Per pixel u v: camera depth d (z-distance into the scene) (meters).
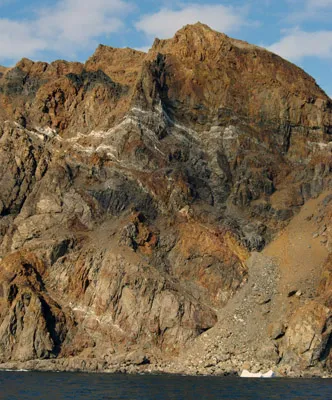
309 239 135.75
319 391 90.56
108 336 120.62
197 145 152.38
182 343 119.06
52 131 154.38
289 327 113.62
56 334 120.56
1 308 121.75
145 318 120.81
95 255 128.88
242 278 128.88
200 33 165.75
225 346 116.12
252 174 148.12
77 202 138.50
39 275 128.75
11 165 145.88
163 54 159.50
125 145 146.00
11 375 107.12
